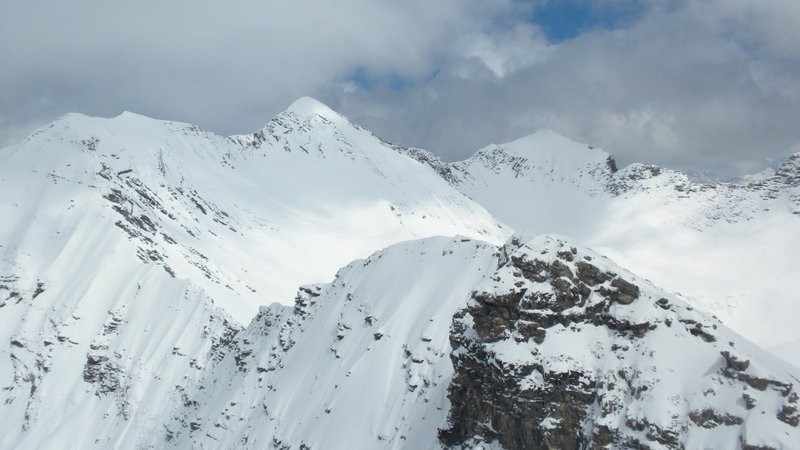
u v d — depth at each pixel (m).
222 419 99.56
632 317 55.53
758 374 49.03
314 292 106.94
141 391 131.12
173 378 129.50
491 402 57.81
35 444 130.62
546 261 60.31
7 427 136.50
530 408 53.91
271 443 84.75
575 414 52.66
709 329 54.19
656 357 52.88
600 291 58.41
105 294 155.88
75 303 152.62
